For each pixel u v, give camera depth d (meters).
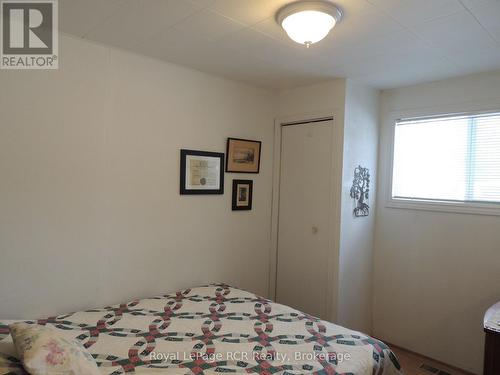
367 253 3.10
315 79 2.85
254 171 3.15
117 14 1.79
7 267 1.89
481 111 2.60
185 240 2.68
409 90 2.99
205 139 2.77
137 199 2.39
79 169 2.13
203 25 1.90
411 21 1.78
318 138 2.99
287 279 3.22
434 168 2.88
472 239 2.63
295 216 3.16
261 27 1.91
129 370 1.50
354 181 2.92
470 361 2.62
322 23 1.65
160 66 2.48
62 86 2.05
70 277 2.11
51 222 2.03
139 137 2.39
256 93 3.14
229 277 3.00
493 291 2.53
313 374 1.50
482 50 2.16
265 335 1.85
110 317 2.04
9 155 1.88
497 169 2.56
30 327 1.41
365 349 1.72
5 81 1.87
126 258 2.35
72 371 1.26
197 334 1.85
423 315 2.88
